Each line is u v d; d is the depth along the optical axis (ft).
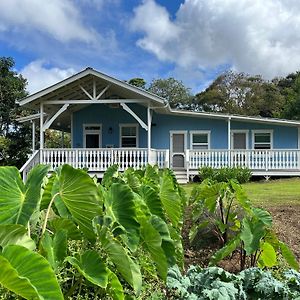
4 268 4.62
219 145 62.75
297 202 27.89
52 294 5.26
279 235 19.16
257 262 15.12
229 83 165.27
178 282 11.34
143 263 10.44
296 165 58.34
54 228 8.09
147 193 12.37
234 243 13.98
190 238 17.03
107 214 8.53
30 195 6.94
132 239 8.73
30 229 7.43
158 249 9.07
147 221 9.30
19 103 51.65
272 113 151.64
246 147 62.95
